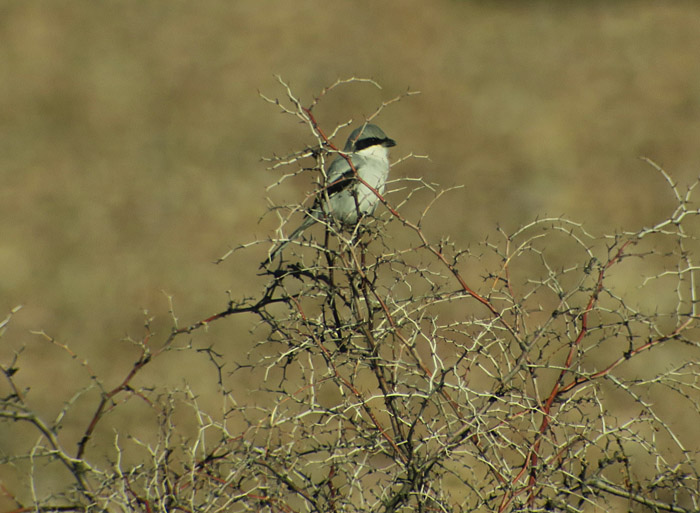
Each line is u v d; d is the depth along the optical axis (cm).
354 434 508
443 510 430
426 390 450
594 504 448
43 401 1116
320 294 520
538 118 2323
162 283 1550
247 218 1848
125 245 1712
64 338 1330
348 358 478
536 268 1464
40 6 2936
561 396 475
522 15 3042
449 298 479
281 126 2295
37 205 1873
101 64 2617
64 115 2297
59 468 884
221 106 2412
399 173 2025
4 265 1595
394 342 481
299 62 2689
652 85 2509
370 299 518
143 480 482
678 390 465
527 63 2678
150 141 2192
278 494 454
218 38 2822
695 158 2098
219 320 1366
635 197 1897
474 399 463
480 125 2302
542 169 2045
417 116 2345
